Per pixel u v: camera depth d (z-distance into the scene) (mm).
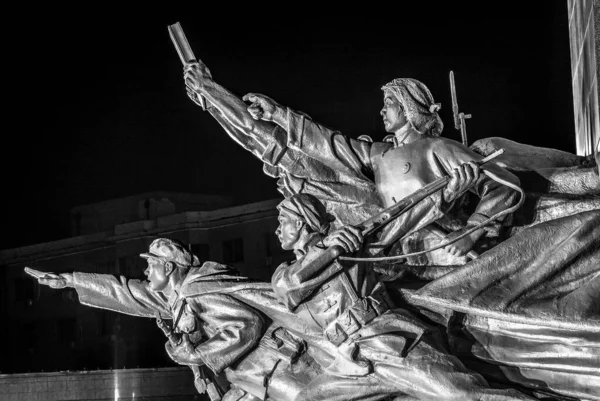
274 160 9258
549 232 7914
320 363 8180
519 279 7863
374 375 7738
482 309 7742
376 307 7770
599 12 8719
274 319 8852
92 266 24500
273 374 8852
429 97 8766
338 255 7695
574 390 7777
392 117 8727
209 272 9219
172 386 17828
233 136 9523
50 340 24875
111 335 23781
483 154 9102
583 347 7668
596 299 7672
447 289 7844
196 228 22875
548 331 7789
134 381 17719
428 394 7484
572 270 7875
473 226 8062
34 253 25062
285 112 9156
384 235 7980
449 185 7934
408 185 8484
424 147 8555
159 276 9305
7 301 25500
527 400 7301
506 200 8172
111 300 9648
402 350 7551
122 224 23984
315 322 7949
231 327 8859
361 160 9023
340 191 9031
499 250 7898
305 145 9078
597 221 7895
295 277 7699
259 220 22328
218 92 9375
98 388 17641
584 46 9953
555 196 8602
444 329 8148
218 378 9508
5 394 17391
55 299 24984
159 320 8914
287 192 9336
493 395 7359
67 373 17562
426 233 8539
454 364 7523
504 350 8000
